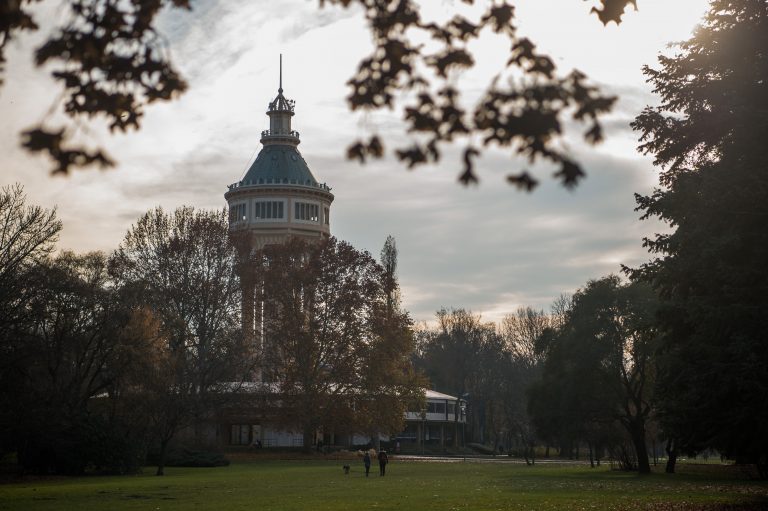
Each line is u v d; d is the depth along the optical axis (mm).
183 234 86188
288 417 89000
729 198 29531
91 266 73188
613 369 67188
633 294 65562
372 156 8609
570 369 69500
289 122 131875
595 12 11203
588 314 66750
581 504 33938
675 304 33406
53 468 63656
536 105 8078
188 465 76125
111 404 72375
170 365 67375
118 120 10609
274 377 90688
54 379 68500
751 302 30109
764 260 29344
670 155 36750
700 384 32125
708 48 34719
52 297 65188
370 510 31703
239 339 82188
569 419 69000
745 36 33312
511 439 147875
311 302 89750
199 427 87562
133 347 66500
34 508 34094
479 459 102312
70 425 63031
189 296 83938
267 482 51906
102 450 63125
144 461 70688
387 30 9664
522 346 145125
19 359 61156
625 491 42656
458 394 142875
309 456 90062
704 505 32812
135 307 74875
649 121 36469
